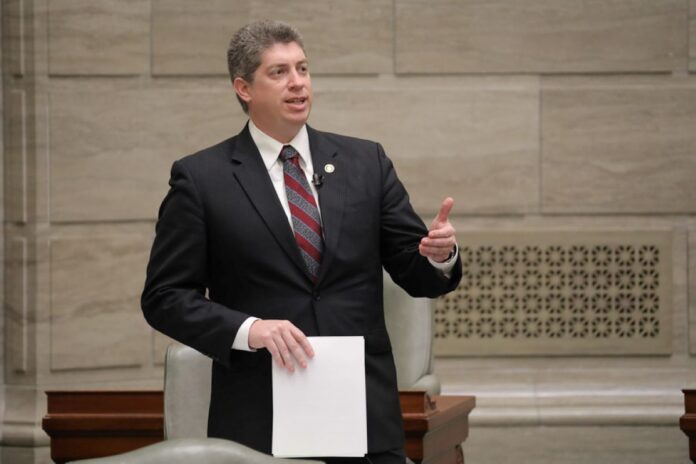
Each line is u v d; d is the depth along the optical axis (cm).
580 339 1852
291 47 905
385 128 1841
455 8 1834
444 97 1841
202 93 1831
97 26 1805
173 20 1822
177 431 1088
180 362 1099
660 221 1848
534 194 1841
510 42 1834
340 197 905
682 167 1834
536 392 1827
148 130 1822
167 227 903
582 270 1848
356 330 884
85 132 1803
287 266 884
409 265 899
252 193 898
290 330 844
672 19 1830
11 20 1789
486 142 1841
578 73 1838
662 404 1806
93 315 1805
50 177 1794
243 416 872
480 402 1817
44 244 1788
